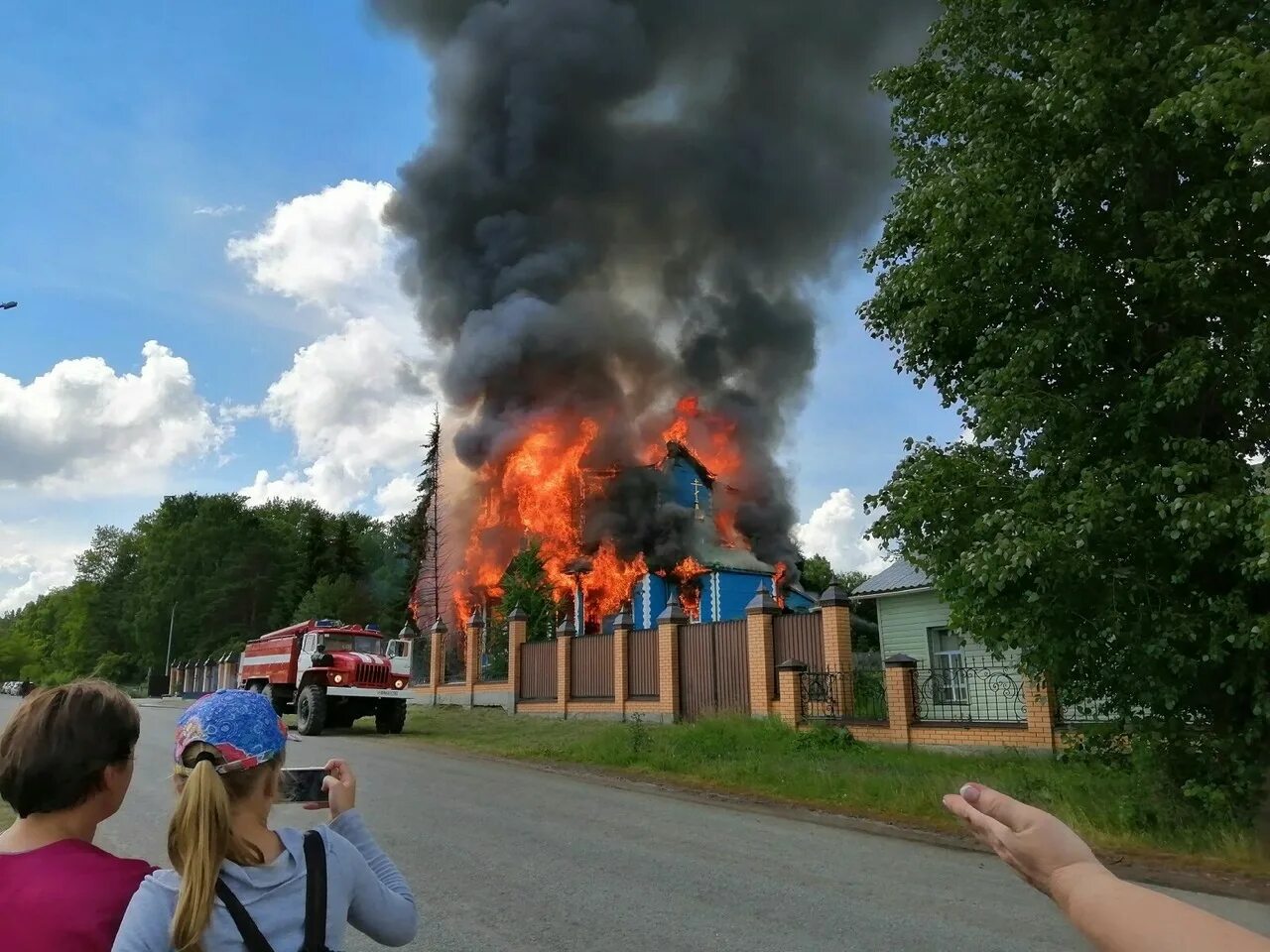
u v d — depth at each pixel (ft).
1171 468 23.27
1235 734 24.75
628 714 60.34
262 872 5.74
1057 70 25.96
